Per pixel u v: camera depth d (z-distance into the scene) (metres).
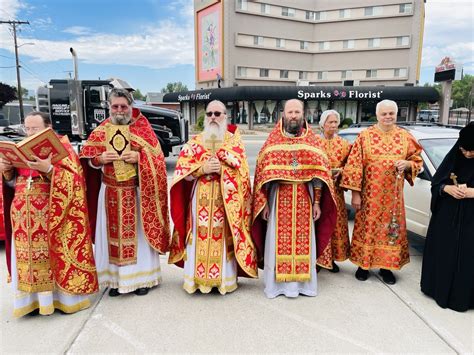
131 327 3.10
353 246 3.99
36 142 2.78
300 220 3.50
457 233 3.33
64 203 3.06
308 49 36.53
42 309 3.14
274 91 29.14
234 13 32.16
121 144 3.32
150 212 3.51
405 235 3.89
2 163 2.98
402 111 31.31
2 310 3.36
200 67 36.50
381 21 34.75
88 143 3.41
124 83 11.68
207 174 3.44
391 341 2.93
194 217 3.52
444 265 3.39
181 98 34.59
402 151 3.73
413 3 33.66
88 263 3.25
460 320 3.23
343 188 3.92
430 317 3.27
